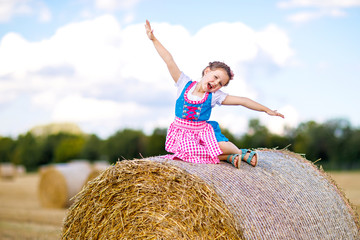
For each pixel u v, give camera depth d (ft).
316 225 18.07
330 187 20.84
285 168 20.25
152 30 19.77
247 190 17.20
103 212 18.89
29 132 230.89
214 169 17.80
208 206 16.28
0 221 41.45
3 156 236.02
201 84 19.07
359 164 142.10
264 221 16.53
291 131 145.89
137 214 18.07
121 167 18.60
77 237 19.65
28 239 31.63
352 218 20.54
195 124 19.22
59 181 55.47
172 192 17.29
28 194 73.10
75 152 196.34
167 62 19.69
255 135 134.62
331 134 144.05
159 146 126.21
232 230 15.81
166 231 17.28
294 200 18.12
